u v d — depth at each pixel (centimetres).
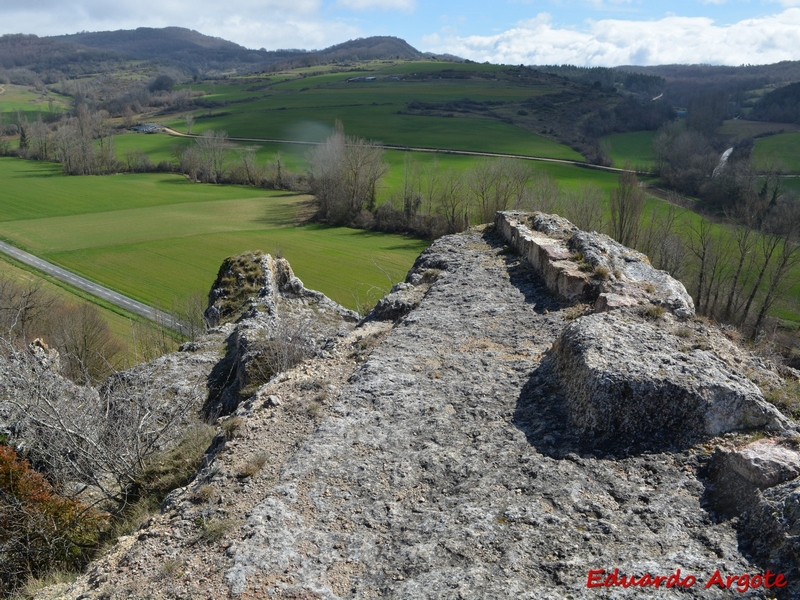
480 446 860
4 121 13725
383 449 870
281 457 883
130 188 9469
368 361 1116
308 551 696
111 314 4838
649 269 1391
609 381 841
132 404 1375
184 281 5647
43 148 11744
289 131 12062
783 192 5819
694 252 4612
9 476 1104
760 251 4781
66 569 1001
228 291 2573
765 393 894
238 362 1795
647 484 758
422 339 1199
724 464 747
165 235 6969
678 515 701
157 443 1302
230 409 1617
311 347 1758
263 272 2628
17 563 1016
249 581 652
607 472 783
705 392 825
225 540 722
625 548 659
